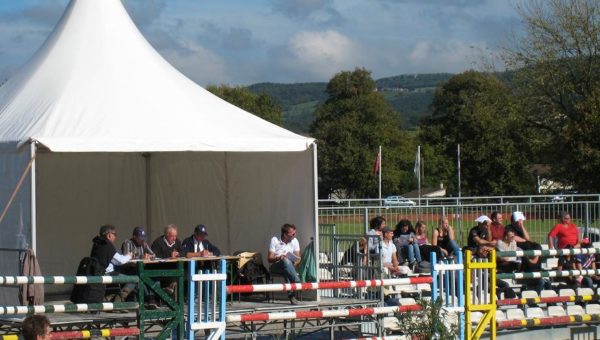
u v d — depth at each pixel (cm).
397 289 1439
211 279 995
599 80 4038
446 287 1144
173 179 1644
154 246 1344
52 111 1289
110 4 1510
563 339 1355
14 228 1145
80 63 1414
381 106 8088
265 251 1499
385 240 1451
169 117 1341
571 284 1551
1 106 1361
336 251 1407
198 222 1617
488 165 7238
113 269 1220
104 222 1617
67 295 1556
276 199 1466
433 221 1872
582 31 4025
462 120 7431
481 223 1650
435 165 7656
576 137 3859
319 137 7925
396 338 1115
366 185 7669
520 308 1402
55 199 1559
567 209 2012
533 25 4097
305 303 1271
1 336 888
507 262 1522
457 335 1105
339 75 8300
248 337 1253
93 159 1602
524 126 4216
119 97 1358
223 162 1572
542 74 4088
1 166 1195
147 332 1088
